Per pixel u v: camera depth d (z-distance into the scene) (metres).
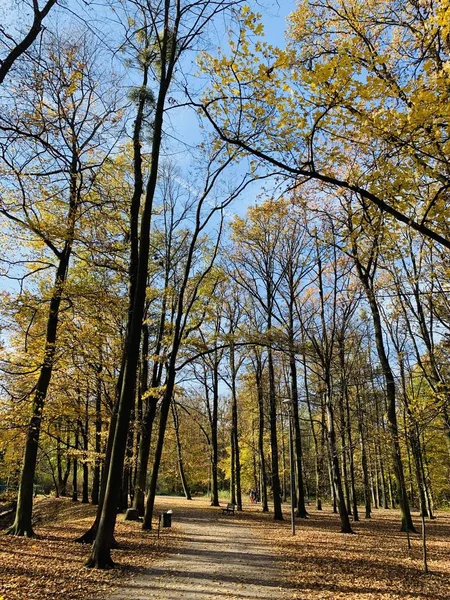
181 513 22.64
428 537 16.23
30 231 12.96
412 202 6.20
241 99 6.45
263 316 23.84
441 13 4.84
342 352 19.72
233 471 27.95
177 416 37.22
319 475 33.53
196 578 8.88
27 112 9.36
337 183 5.95
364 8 7.50
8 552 10.26
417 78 5.73
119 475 9.87
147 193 11.04
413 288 10.58
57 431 15.51
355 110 5.56
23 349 13.86
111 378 15.48
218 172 14.87
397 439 11.29
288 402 16.94
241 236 22.30
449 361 11.41
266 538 14.98
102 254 12.55
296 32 7.89
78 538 12.05
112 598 7.27
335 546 13.47
